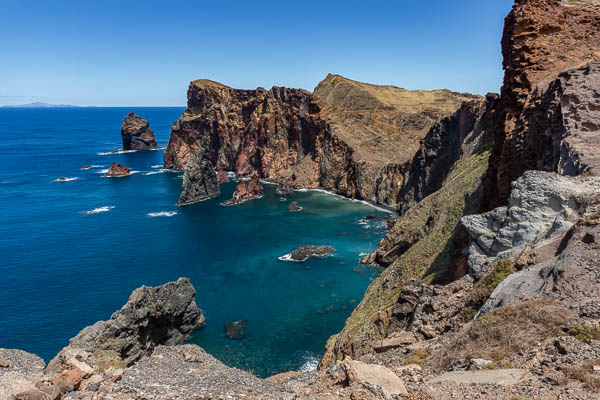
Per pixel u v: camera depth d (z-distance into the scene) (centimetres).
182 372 2131
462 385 1405
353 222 11406
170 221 11519
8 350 2192
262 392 1897
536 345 1559
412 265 5216
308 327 5934
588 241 1983
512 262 2450
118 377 2033
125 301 6725
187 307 5812
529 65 4634
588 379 1198
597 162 2798
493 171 4762
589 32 4716
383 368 1588
